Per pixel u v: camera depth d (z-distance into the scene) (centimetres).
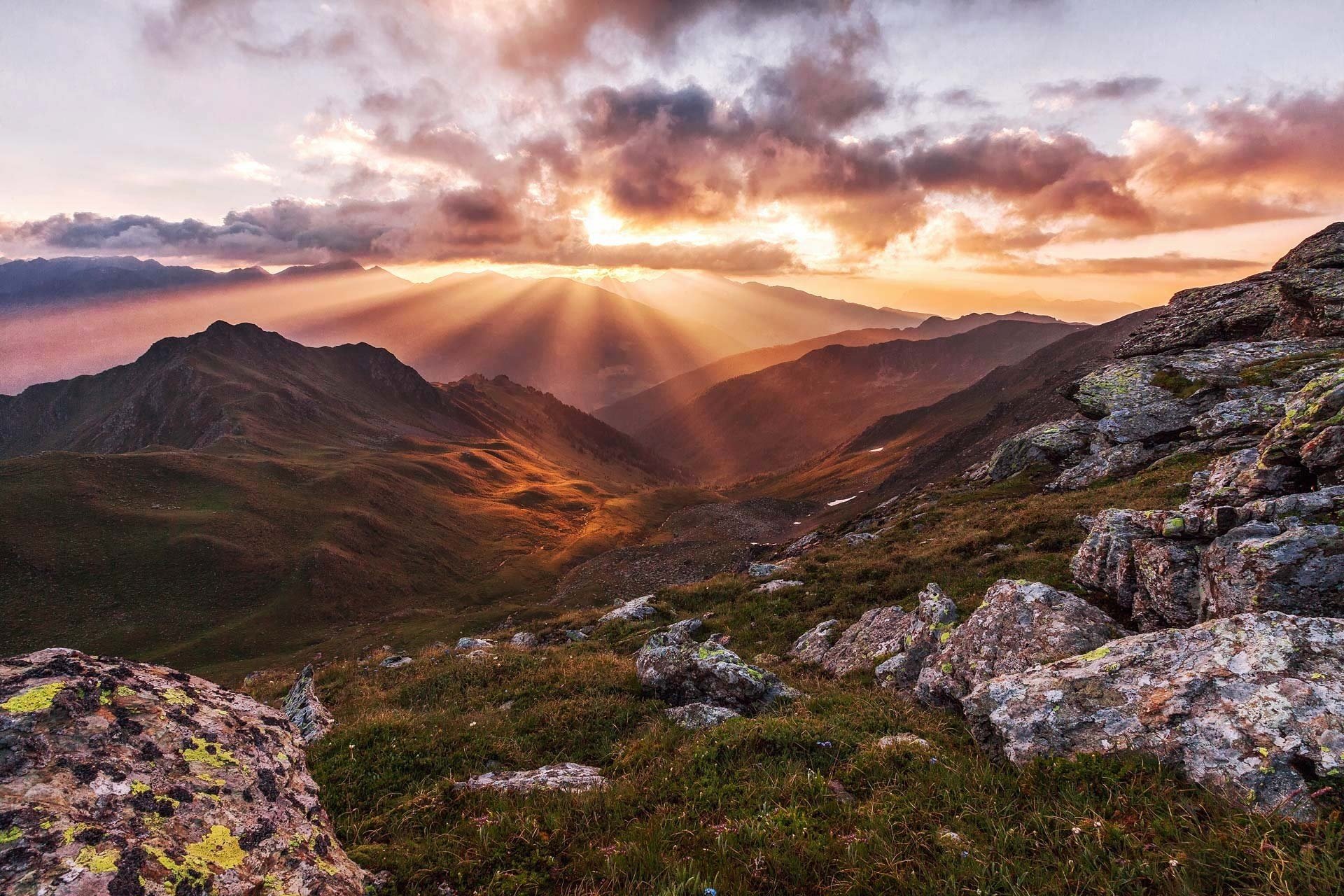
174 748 562
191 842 485
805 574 3109
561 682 1797
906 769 845
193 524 12875
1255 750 637
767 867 617
